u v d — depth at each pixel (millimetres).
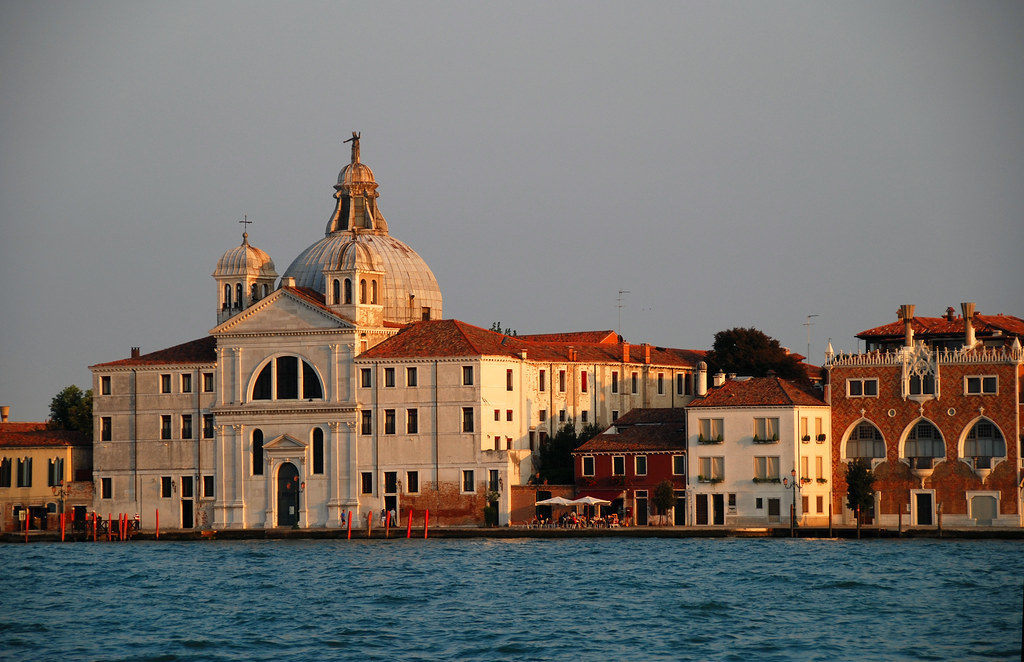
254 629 193125
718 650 176000
